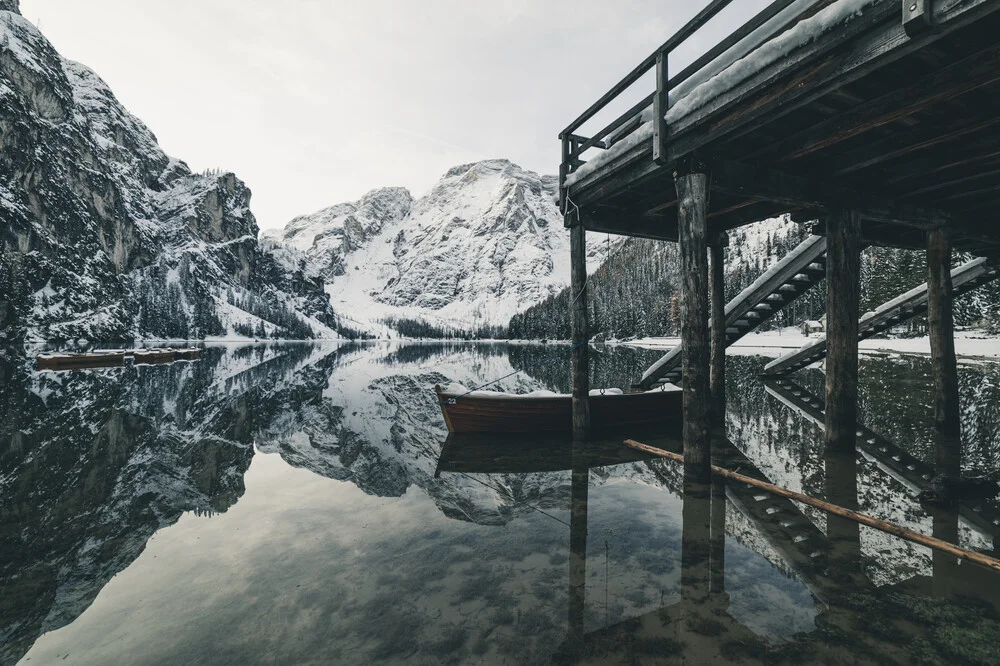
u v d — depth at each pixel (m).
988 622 3.16
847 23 3.96
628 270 132.12
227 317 155.38
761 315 12.26
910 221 8.04
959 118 5.21
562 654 2.87
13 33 120.50
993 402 11.91
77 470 8.02
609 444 9.14
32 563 4.45
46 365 32.25
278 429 11.90
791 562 4.10
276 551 4.62
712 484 6.36
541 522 5.24
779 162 6.48
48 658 2.97
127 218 139.12
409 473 7.69
